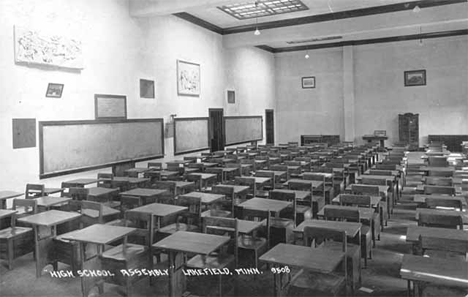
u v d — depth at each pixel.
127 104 11.90
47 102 9.27
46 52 9.08
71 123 9.87
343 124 21.98
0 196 7.24
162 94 13.55
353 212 5.12
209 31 16.72
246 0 11.00
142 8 11.81
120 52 11.59
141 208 5.61
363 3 14.31
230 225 4.65
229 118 18.34
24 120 8.70
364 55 21.28
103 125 10.93
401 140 20.39
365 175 8.69
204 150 16.20
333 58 22.05
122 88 11.68
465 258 4.58
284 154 13.44
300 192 6.92
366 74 21.31
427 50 19.91
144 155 12.62
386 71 20.84
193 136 15.41
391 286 4.85
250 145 19.42
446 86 19.67
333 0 13.85
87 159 10.39
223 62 17.92
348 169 10.12
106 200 7.65
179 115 14.52
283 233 5.71
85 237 4.41
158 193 7.00
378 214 6.66
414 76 20.27
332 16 15.63
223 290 4.41
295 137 23.33
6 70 8.32
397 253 6.01
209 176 8.84
